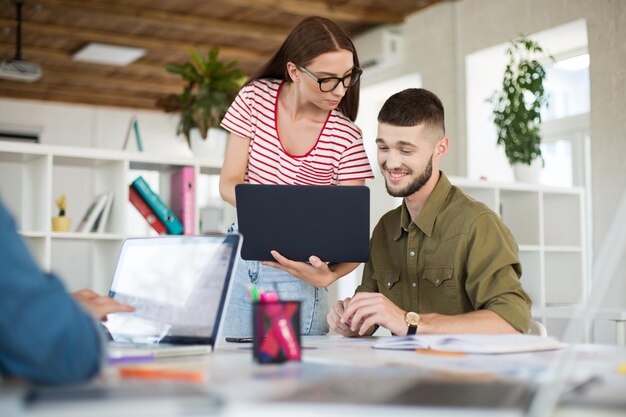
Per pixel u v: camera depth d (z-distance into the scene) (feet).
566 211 14.88
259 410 2.20
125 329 4.77
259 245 5.61
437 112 6.13
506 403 2.39
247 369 3.28
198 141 12.13
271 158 6.48
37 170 10.44
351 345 4.75
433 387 2.67
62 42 24.06
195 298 4.41
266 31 22.25
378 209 9.93
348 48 6.11
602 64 15.88
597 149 15.87
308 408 2.25
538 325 5.98
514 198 14.48
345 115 6.68
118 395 2.25
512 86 15.43
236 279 6.44
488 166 19.53
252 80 6.64
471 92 19.52
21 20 21.75
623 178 15.34
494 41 18.69
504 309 5.41
